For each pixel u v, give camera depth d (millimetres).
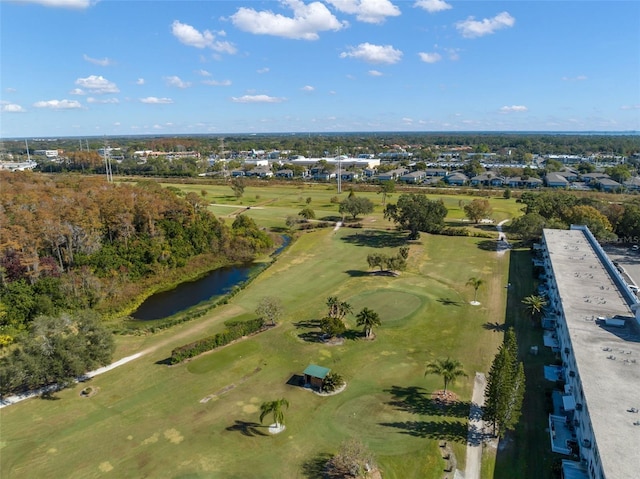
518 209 133625
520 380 36719
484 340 54500
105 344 47844
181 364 50250
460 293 69750
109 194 82812
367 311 54500
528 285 72438
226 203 147500
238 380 46844
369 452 34656
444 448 36156
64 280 64438
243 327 56250
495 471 33688
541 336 55000
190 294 73562
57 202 76438
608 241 98125
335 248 96812
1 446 37719
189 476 34000
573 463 32969
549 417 38906
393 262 78000
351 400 42906
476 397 43125
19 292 60062
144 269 77000
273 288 73688
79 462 35719
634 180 177500
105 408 42594
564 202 108625
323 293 70812
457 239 101938
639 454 27094
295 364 49812
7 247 62188
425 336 55750
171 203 89812
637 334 42781
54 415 41688
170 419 40750
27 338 45531
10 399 44219
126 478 33969
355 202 119312
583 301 51125
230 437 38156
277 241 104375
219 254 90062
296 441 37500
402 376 46969
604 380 35094
